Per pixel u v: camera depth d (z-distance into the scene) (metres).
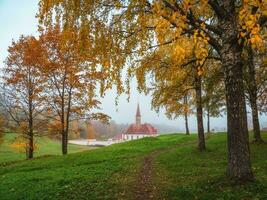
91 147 91.12
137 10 10.93
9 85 31.95
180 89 22.69
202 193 10.59
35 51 30.38
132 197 12.02
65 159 28.08
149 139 46.59
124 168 20.12
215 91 24.44
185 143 39.59
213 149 26.34
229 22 10.66
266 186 10.38
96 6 11.05
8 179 19.00
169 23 7.57
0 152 57.78
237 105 10.77
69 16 10.92
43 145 75.38
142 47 11.52
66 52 29.34
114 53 11.54
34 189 14.70
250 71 25.22
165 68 15.21
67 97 31.58
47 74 30.59
